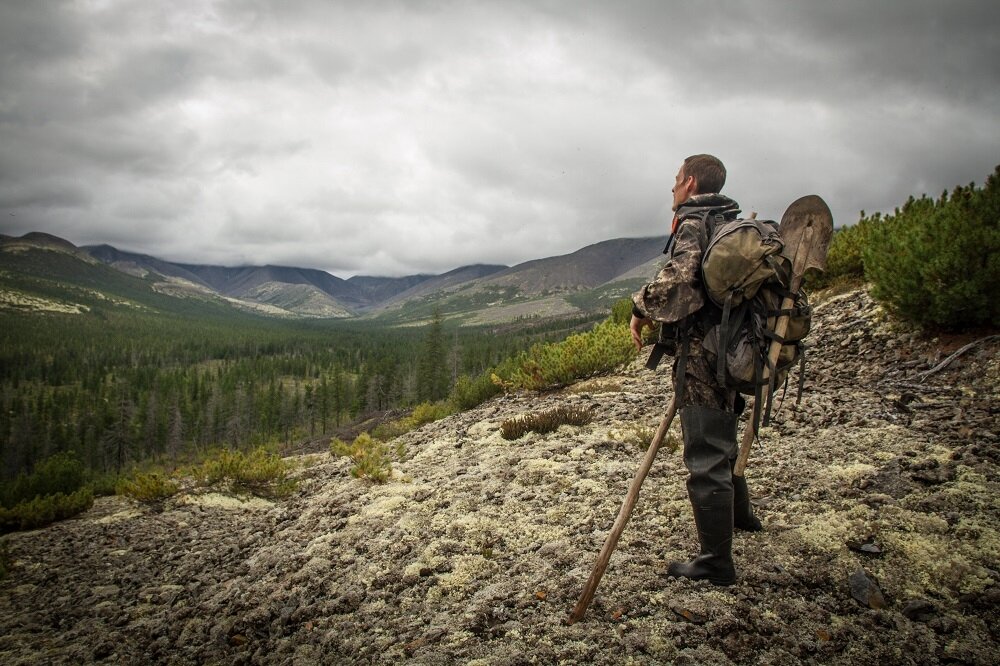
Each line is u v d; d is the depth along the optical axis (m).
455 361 127.00
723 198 3.06
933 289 7.18
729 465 3.05
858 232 11.74
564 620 2.98
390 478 6.61
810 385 7.56
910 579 3.02
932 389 6.38
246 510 8.15
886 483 4.07
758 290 2.78
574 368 11.52
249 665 3.47
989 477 3.90
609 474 5.21
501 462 6.25
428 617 3.38
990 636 2.55
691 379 2.97
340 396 112.75
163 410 105.06
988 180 7.12
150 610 4.80
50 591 5.78
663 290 2.81
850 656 2.54
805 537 3.51
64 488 15.08
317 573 4.40
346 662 3.14
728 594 3.01
